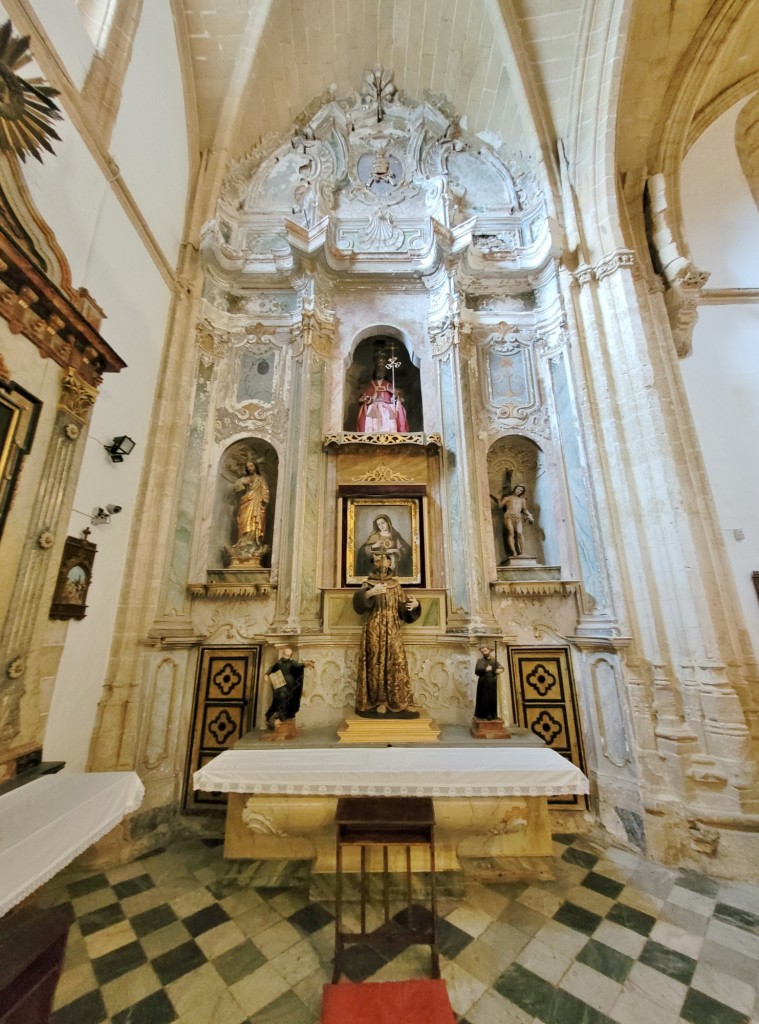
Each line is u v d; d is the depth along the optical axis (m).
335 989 2.32
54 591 3.49
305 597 4.99
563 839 4.13
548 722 4.68
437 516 5.44
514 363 6.09
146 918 3.00
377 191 7.09
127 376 4.56
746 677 4.85
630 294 5.31
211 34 5.96
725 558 5.27
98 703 4.11
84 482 3.90
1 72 2.92
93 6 4.27
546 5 5.77
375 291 6.44
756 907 3.13
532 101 6.25
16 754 2.97
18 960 1.78
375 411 6.07
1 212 2.93
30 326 3.05
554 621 4.98
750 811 3.66
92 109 3.95
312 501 5.35
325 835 3.38
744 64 6.79
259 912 3.08
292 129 7.19
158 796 4.25
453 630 4.85
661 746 4.06
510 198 6.88
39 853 2.12
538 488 5.83
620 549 4.73
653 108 6.14
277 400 5.89
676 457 4.88
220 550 5.51
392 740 3.82
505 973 2.51
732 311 7.16
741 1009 2.27
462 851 3.45
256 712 4.70
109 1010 2.25
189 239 5.93
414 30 6.71
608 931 2.87
